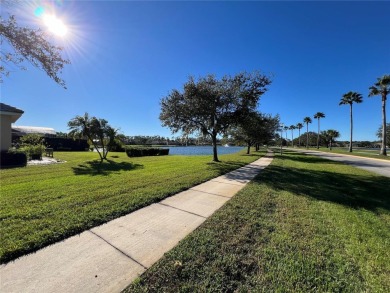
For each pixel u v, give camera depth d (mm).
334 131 66500
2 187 6254
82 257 2795
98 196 5383
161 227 3785
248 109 14812
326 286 2393
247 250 3070
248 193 6227
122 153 26391
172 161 15195
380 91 30484
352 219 4414
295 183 7980
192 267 2645
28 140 18953
